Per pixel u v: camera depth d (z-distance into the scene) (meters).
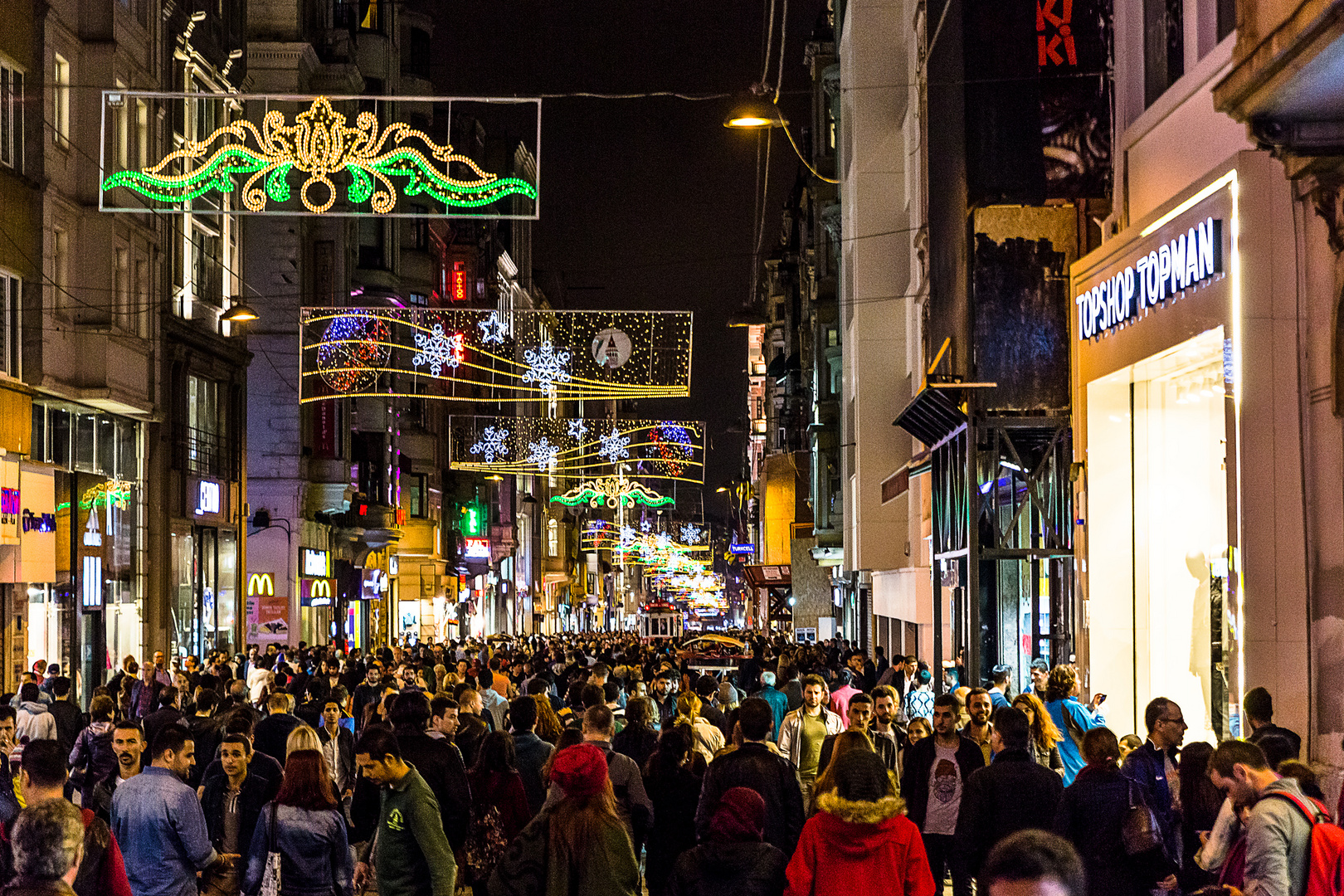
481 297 77.75
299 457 46.50
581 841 6.73
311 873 7.99
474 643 32.84
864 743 6.88
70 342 28.61
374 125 19.05
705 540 137.12
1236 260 13.12
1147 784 8.74
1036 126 20.84
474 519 75.12
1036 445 22.20
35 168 27.19
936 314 23.77
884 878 6.29
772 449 85.12
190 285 36.56
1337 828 6.27
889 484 38.25
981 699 11.51
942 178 23.00
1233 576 13.09
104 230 29.22
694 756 11.20
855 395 40.94
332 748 14.84
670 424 70.12
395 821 7.78
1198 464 16.58
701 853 6.21
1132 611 17.53
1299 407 12.91
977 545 20.55
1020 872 2.76
